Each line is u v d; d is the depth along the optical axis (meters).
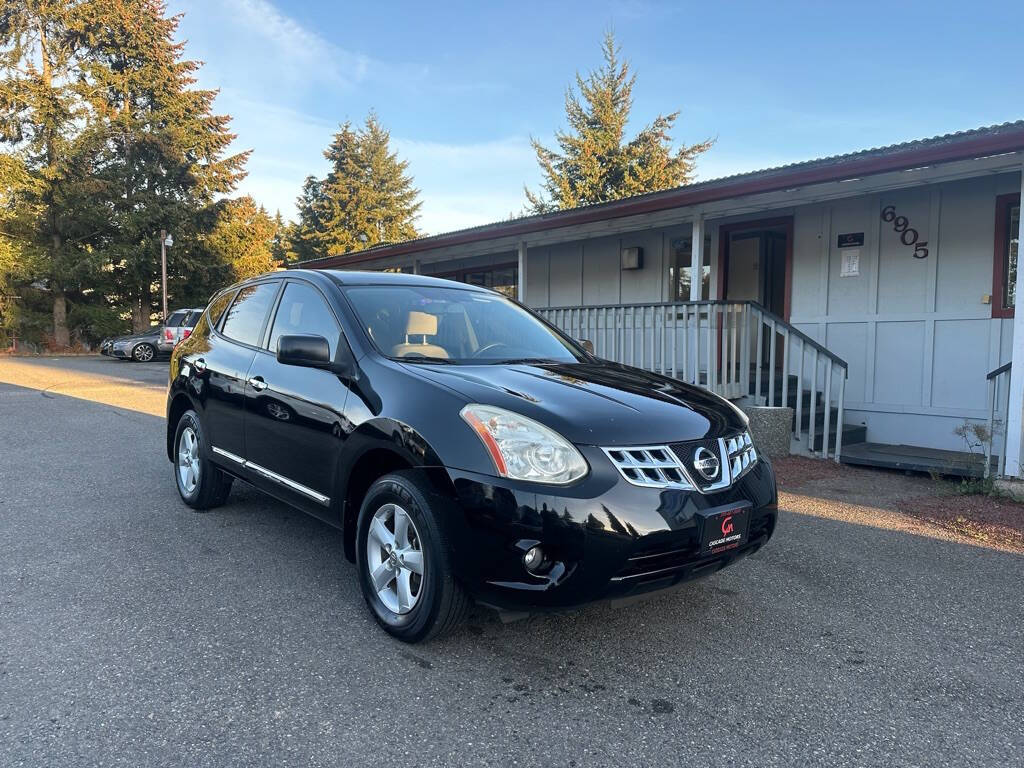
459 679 2.76
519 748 2.32
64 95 27.39
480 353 3.83
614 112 29.34
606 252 11.54
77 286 27.95
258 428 4.07
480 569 2.70
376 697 2.61
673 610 3.48
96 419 9.41
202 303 30.97
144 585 3.65
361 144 42.69
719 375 8.43
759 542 3.14
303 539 4.42
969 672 2.90
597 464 2.68
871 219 8.18
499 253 13.78
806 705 2.62
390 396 3.15
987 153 5.69
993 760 2.30
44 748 2.25
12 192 26.78
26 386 13.47
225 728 2.39
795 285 8.95
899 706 2.62
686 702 2.63
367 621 3.26
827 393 7.32
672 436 2.88
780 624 3.34
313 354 3.44
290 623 3.22
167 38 31.28
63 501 5.27
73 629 3.12
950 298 7.59
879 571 4.08
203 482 4.84
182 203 29.22
